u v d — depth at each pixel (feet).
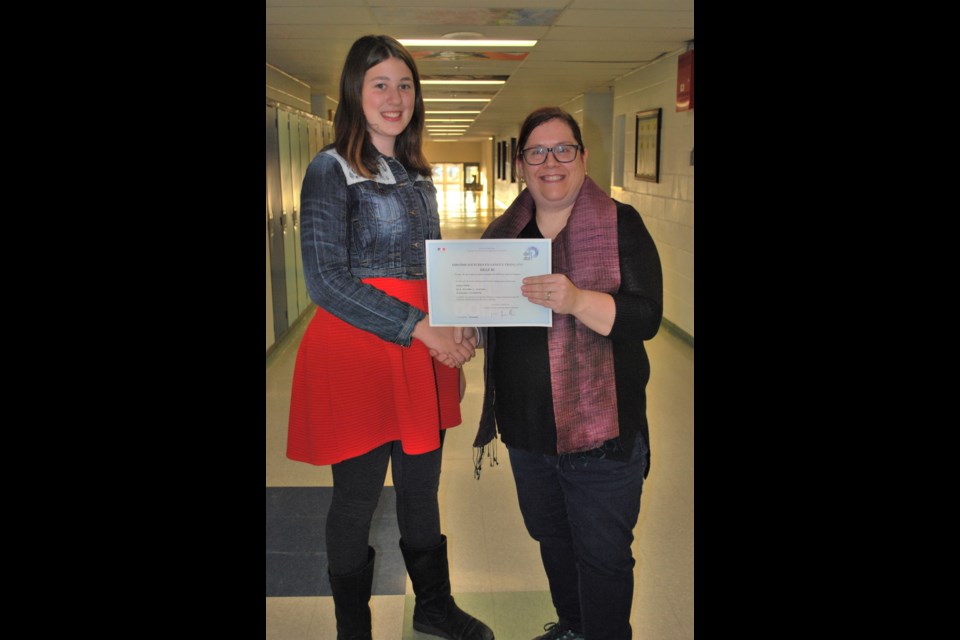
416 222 5.27
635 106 23.56
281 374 15.98
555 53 19.51
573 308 4.68
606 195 5.10
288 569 7.60
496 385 5.45
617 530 5.17
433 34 16.53
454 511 8.94
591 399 4.98
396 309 5.05
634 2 13.48
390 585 7.27
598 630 5.31
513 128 60.70
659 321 4.95
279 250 18.62
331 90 28.22
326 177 4.99
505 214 5.39
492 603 7.07
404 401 5.36
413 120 5.30
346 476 5.48
